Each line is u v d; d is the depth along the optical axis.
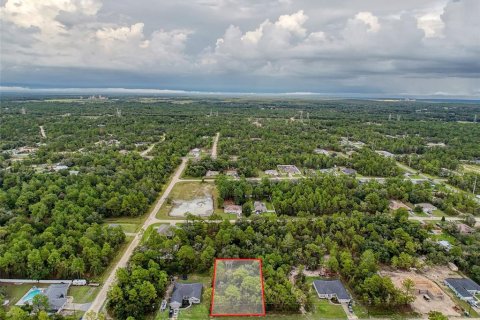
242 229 112.62
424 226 119.94
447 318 72.12
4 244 95.19
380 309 79.31
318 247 98.19
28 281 87.56
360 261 95.00
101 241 101.19
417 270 95.62
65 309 77.19
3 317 69.81
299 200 129.12
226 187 143.75
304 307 79.69
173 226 116.31
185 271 92.56
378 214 122.31
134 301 76.38
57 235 103.31
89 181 146.62
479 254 97.75
